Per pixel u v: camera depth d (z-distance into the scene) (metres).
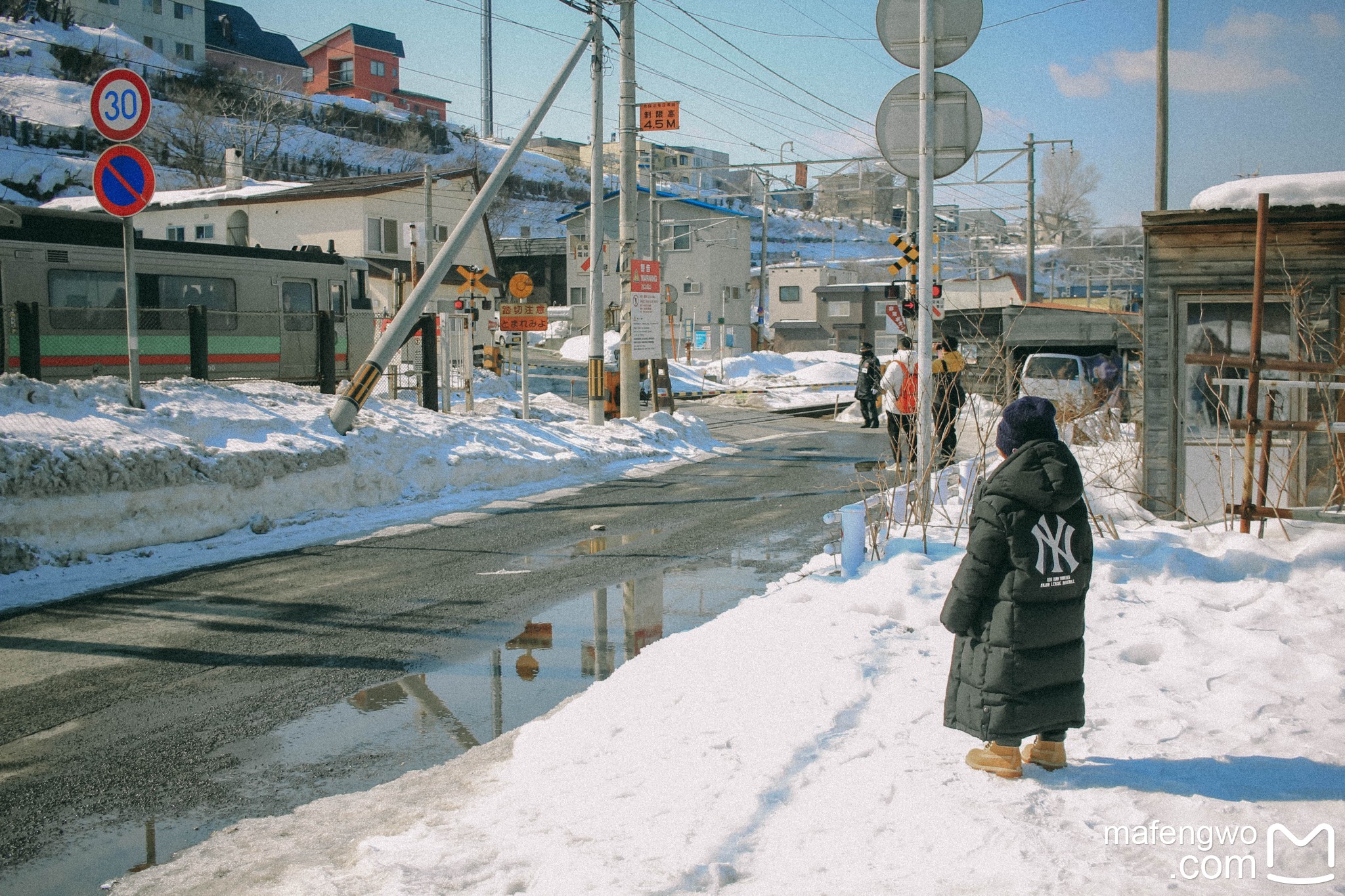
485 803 4.09
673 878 3.16
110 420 10.52
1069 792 3.70
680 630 7.04
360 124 88.19
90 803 4.38
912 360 14.19
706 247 55.81
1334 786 3.71
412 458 13.70
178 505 10.24
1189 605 6.20
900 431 9.47
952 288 44.66
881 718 4.59
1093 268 65.75
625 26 19.23
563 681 6.00
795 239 100.62
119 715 5.46
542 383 32.44
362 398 13.34
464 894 3.22
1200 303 8.76
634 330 19.92
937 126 8.35
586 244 53.16
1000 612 3.73
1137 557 7.23
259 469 11.23
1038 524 3.67
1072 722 3.77
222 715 5.45
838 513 8.41
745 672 5.34
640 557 9.64
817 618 6.24
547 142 117.38
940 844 3.32
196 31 88.69
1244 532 7.69
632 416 20.17
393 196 37.56
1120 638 5.66
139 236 17.94
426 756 4.88
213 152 66.50
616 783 4.07
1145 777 3.84
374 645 6.76
